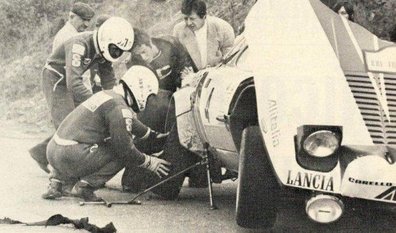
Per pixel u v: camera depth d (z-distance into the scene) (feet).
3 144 31.37
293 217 19.48
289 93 15.61
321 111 15.24
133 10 39.91
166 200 21.67
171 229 18.19
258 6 18.49
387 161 14.83
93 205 20.79
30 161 27.43
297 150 15.12
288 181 15.24
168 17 39.01
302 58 16.35
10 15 46.09
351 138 15.15
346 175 14.93
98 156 21.11
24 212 19.85
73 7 26.00
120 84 21.81
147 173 21.98
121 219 19.17
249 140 16.30
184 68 24.62
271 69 16.31
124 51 23.97
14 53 45.21
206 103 19.53
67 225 18.48
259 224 16.48
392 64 16.75
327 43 16.80
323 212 15.15
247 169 16.17
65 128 21.39
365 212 19.84
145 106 22.16
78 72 23.85
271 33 17.33
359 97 15.75
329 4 18.31
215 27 26.30
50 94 25.16
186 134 21.26
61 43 25.34
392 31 19.86
